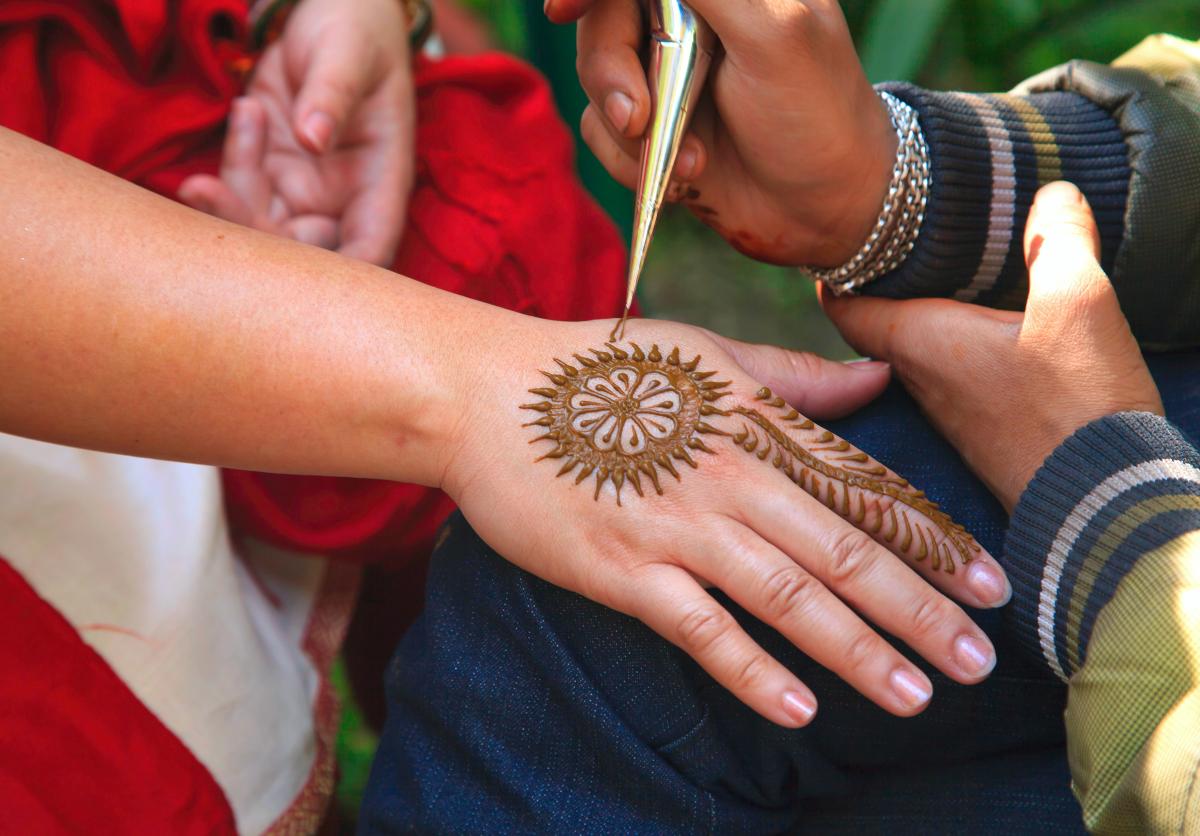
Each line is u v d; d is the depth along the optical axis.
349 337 0.93
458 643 0.96
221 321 0.90
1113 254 1.09
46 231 0.86
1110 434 0.87
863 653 0.85
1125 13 2.81
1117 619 0.79
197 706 1.14
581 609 0.92
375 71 1.39
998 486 0.97
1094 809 0.79
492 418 0.93
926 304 1.05
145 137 1.30
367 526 1.31
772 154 1.07
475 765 0.93
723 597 0.92
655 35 1.00
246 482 1.28
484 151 1.46
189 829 1.12
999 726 0.94
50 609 1.06
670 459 0.91
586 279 1.50
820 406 1.03
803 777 0.93
